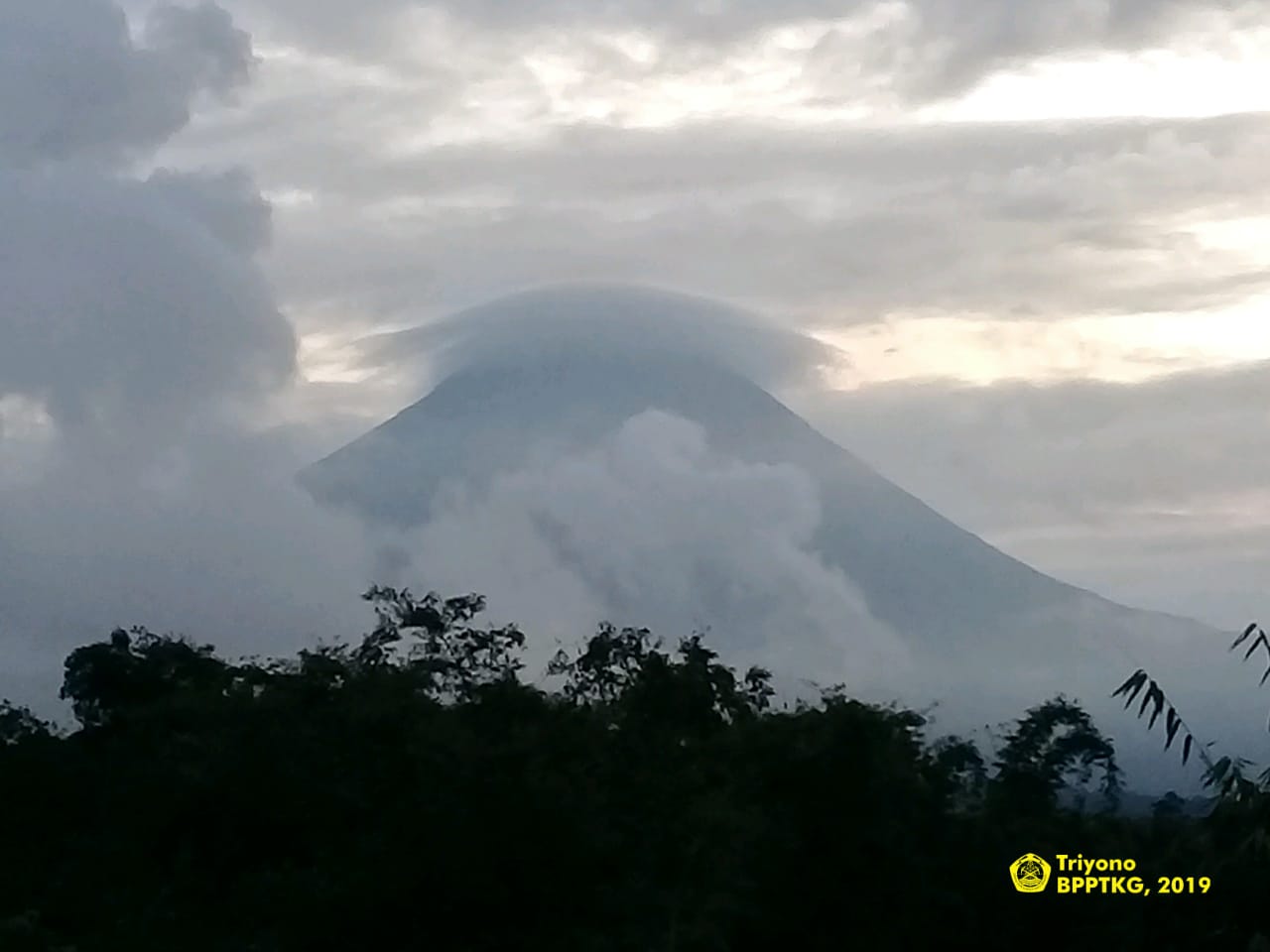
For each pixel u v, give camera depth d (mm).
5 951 41344
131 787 49281
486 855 37531
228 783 46719
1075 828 37312
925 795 38406
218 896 45188
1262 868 20516
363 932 38031
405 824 39406
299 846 46281
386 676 50875
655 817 39656
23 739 57812
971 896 36562
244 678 54250
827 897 36094
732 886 35562
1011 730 44688
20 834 53281
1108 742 42594
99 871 48094
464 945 37656
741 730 41750
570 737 44375
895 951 35750
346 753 47312
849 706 38562
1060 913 35281
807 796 37094
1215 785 18781
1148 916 27844
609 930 36938
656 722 49531
